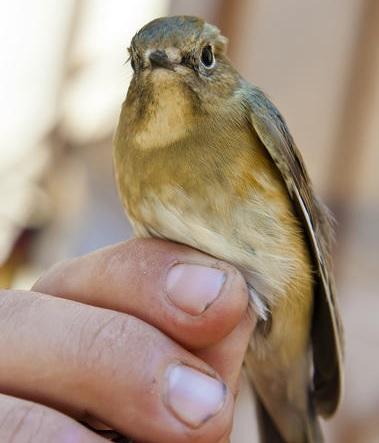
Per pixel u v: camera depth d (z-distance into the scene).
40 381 0.47
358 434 0.65
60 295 0.49
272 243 0.50
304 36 0.70
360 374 0.67
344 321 0.68
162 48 0.50
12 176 0.72
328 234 0.55
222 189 0.50
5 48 0.75
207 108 0.50
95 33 0.75
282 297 0.51
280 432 0.55
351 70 0.69
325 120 0.70
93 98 0.73
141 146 0.50
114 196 0.72
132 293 0.48
